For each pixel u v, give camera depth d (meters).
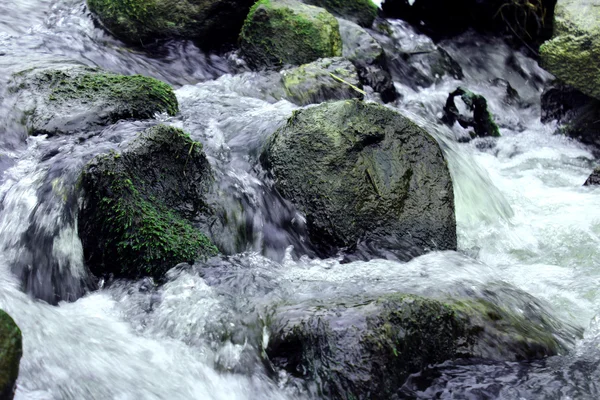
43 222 4.13
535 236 5.11
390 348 3.34
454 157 5.63
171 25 7.04
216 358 3.50
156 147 4.29
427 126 6.00
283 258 4.48
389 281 4.09
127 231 4.00
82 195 4.08
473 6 8.73
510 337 3.68
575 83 6.34
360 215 4.59
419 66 7.95
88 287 4.03
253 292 3.90
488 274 4.40
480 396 3.36
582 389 3.43
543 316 4.04
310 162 4.68
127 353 3.43
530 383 3.45
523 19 8.47
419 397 3.32
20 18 7.31
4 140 4.94
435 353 3.52
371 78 6.88
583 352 3.75
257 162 4.94
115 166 4.08
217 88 6.38
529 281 4.52
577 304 4.27
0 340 2.71
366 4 8.23
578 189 5.93
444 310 3.61
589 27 6.18
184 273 4.01
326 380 3.27
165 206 4.25
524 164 6.52
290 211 4.63
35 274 4.00
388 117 4.91
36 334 3.31
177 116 5.40
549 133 7.16
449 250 4.68
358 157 4.71
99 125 4.97
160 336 3.64
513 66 8.51
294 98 6.18
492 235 5.09
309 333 3.38
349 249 4.54
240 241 4.47
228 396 3.31
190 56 7.00
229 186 4.60
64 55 6.34
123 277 4.04
